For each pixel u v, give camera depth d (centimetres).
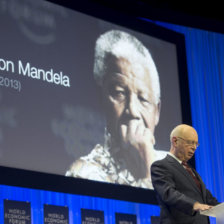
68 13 962
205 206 455
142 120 998
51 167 856
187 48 1155
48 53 911
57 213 872
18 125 838
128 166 950
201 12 1155
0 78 838
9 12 882
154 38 1081
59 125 886
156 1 1097
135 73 1018
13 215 819
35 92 874
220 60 1179
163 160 524
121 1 1047
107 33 1007
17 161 821
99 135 930
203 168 1086
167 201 484
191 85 1134
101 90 962
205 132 1113
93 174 901
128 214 962
